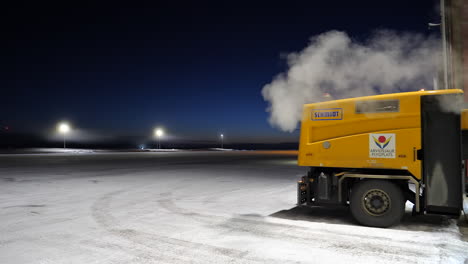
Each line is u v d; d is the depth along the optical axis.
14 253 4.94
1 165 22.81
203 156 39.41
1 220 7.04
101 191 11.26
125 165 23.45
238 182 13.88
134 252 4.98
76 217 7.33
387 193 6.32
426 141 6.10
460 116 5.89
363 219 6.49
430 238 5.65
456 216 5.93
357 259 4.64
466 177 7.51
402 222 6.77
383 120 6.46
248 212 7.89
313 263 4.49
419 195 6.18
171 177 15.73
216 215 7.54
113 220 7.04
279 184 13.22
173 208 8.37
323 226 6.52
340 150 6.79
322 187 6.93
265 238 5.68
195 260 4.63
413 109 6.23
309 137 7.13
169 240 5.58
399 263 4.48
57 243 5.42
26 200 9.48
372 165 6.50
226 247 5.20
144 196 10.24
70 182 13.66
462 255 4.80
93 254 4.89
